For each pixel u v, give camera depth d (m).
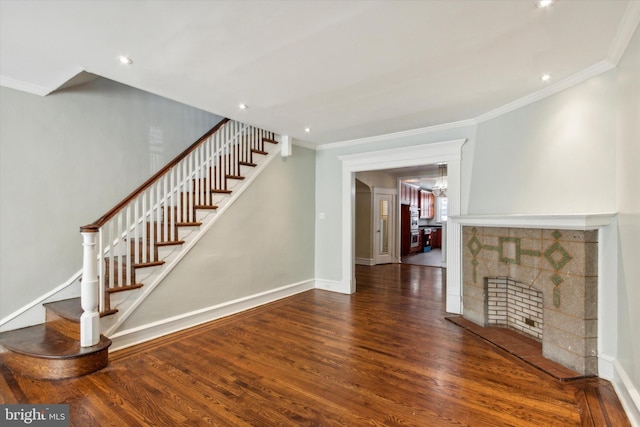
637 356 1.86
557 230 2.52
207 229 3.62
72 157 3.21
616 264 2.20
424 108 3.31
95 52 2.17
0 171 2.73
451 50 2.15
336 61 2.30
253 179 4.19
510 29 1.89
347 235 4.90
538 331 2.95
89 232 2.51
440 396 2.10
